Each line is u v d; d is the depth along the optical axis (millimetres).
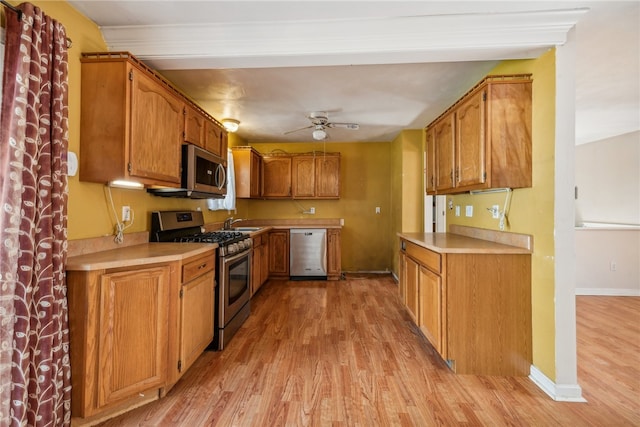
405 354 2416
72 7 1792
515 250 2113
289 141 5395
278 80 2846
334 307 3559
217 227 3984
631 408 1775
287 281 4824
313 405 1784
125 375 1662
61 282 1498
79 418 1563
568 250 1888
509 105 2102
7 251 1277
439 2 1812
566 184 1888
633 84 2887
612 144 4793
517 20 1906
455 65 2547
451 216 3525
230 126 4062
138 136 1889
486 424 1638
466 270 2133
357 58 2113
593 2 1773
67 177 1594
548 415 1716
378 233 5473
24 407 1323
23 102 1335
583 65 2514
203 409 1745
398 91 3102
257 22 2006
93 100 1804
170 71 2666
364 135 4973
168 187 2262
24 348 1328
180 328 1921
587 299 3818
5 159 1307
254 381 2029
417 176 4637
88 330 1542
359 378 2070
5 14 1378
